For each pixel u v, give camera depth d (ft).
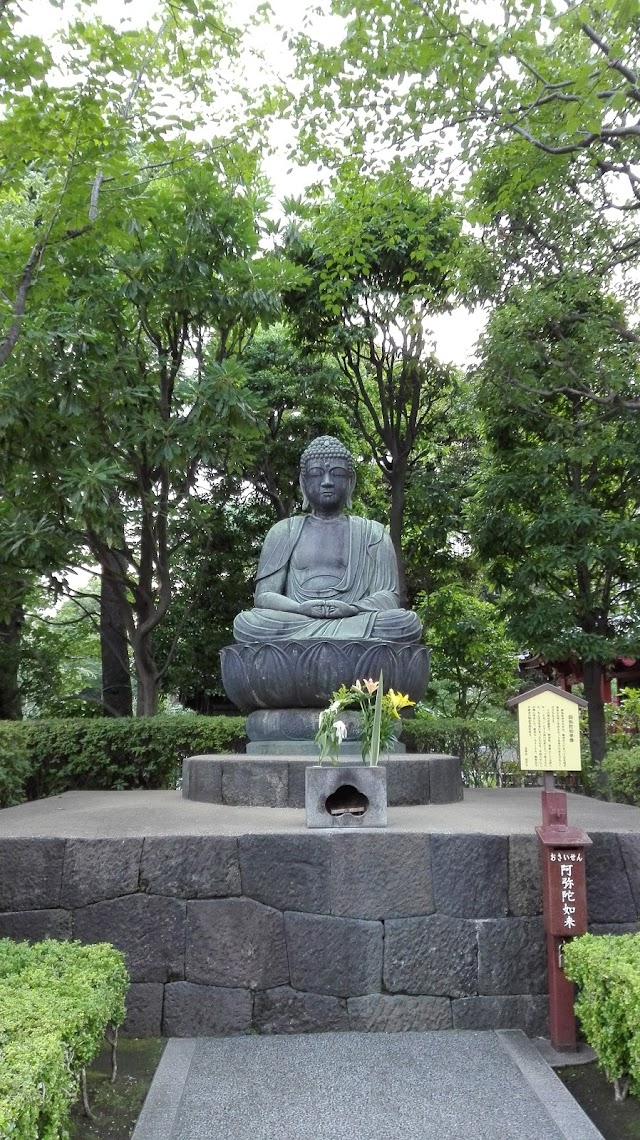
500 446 44.78
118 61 24.75
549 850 16.19
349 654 25.23
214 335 47.24
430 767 24.27
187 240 37.40
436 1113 13.16
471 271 41.78
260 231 41.22
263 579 29.50
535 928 17.26
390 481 51.65
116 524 37.76
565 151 29.37
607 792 34.40
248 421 37.73
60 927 17.40
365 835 17.49
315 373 49.06
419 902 17.22
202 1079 14.43
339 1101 13.56
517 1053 15.42
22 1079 9.61
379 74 29.76
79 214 26.61
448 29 27.91
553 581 43.83
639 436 39.42
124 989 14.46
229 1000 16.88
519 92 29.32
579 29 28.55
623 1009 12.61
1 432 36.78
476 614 54.24
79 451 37.32
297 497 52.39
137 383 39.24
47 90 23.98
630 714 48.19
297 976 16.94
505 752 44.04
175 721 38.65
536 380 40.16
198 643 51.88
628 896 18.01
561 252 41.14
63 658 52.95
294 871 17.43
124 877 17.56
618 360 37.76
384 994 16.80
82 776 38.42
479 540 42.65
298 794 23.43
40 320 35.29
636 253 39.27
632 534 38.81
